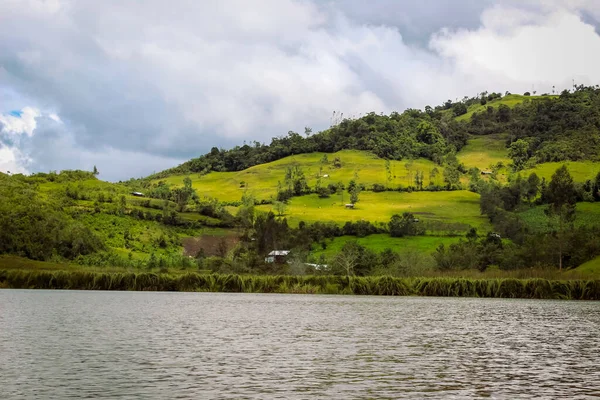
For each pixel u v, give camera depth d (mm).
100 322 53688
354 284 99375
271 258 143875
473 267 136125
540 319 64812
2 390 26719
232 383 28812
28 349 37812
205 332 48469
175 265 141125
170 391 26938
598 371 33531
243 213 197250
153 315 61375
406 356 38062
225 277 100500
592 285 94625
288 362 34844
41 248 140875
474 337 48531
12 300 76750
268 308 74500
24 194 172250
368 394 27141
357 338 46625
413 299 100438
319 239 178875
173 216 193750
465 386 29172
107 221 177375
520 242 176875
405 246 171750
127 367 32438
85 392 26578
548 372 33125
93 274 99125
